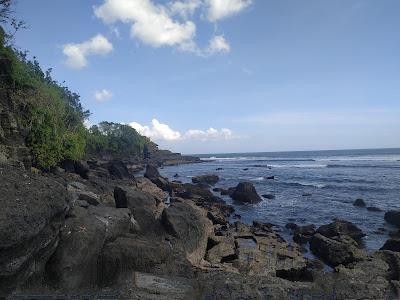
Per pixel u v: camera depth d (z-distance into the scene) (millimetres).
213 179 70625
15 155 25906
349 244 22000
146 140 171500
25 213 10445
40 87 38000
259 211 40031
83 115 80875
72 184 30875
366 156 181750
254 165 128875
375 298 12539
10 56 28172
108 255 13578
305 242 26531
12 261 9930
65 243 12609
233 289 12266
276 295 12086
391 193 51344
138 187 45781
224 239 23453
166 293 11438
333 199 47125
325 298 12391
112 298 11156
